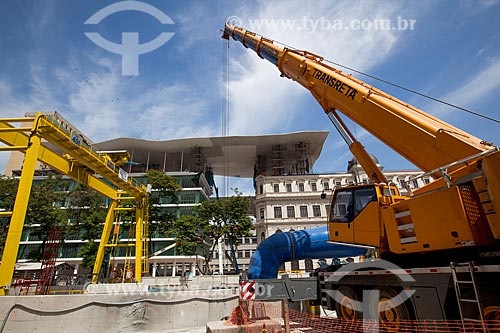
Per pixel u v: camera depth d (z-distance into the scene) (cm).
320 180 5381
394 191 796
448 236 559
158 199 3612
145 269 2356
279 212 5188
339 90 873
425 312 613
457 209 545
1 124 1373
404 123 681
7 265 1171
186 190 4966
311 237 1199
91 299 1112
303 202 5194
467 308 540
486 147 552
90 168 1800
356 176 3378
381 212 738
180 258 4297
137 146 6181
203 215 3466
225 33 1731
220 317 1227
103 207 3597
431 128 633
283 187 5375
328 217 880
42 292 1539
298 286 891
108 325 1065
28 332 984
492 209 508
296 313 996
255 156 6938
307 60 1057
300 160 6331
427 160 645
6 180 2970
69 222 3603
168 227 3481
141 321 1105
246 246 6712
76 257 4306
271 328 873
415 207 621
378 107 743
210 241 4850
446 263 630
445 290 589
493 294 509
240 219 3353
